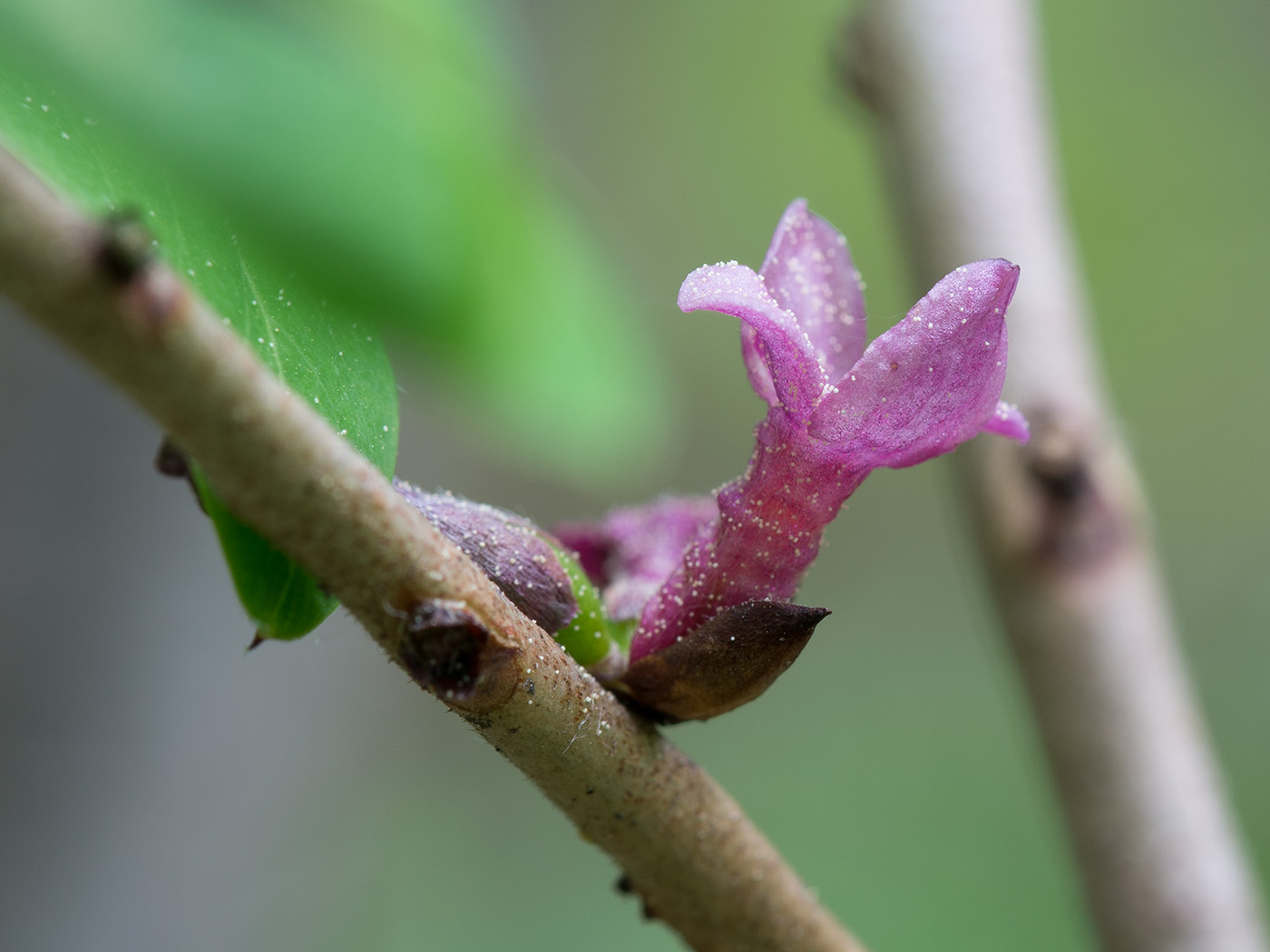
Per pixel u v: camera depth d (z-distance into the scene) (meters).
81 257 0.07
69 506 0.17
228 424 0.07
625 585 0.09
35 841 0.17
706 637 0.08
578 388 0.09
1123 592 0.11
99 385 0.17
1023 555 0.11
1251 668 0.34
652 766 0.08
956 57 0.12
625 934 0.31
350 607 0.08
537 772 0.08
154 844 0.18
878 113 0.12
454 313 0.08
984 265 0.08
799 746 0.34
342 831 0.22
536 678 0.08
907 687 0.36
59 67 0.07
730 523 0.08
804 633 0.08
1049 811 0.32
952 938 0.31
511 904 0.31
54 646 0.17
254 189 0.07
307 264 0.07
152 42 0.07
